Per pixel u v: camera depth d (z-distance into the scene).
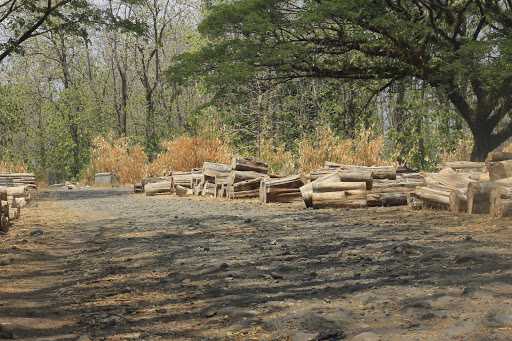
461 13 25.61
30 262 7.58
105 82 64.06
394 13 25.39
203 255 7.36
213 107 36.25
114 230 10.81
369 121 32.31
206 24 25.55
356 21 24.03
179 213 13.77
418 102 30.45
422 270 5.42
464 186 10.99
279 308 4.43
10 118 56.62
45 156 61.59
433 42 25.75
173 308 4.74
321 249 7.27
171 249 8.05
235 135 35.38
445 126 31.02
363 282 5.12
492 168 10.61
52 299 5.34
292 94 40.00
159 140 53.59
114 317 4.52
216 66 25.97
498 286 4.47
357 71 27.59
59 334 4.14
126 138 37.81
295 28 24.48
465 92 30.95
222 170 19.97
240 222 11.08
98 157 37.31
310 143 21.86
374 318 3.93
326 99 35.59
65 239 9.81
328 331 3.68
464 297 4.23
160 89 58.41
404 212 11.16
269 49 24.64
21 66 63.28
